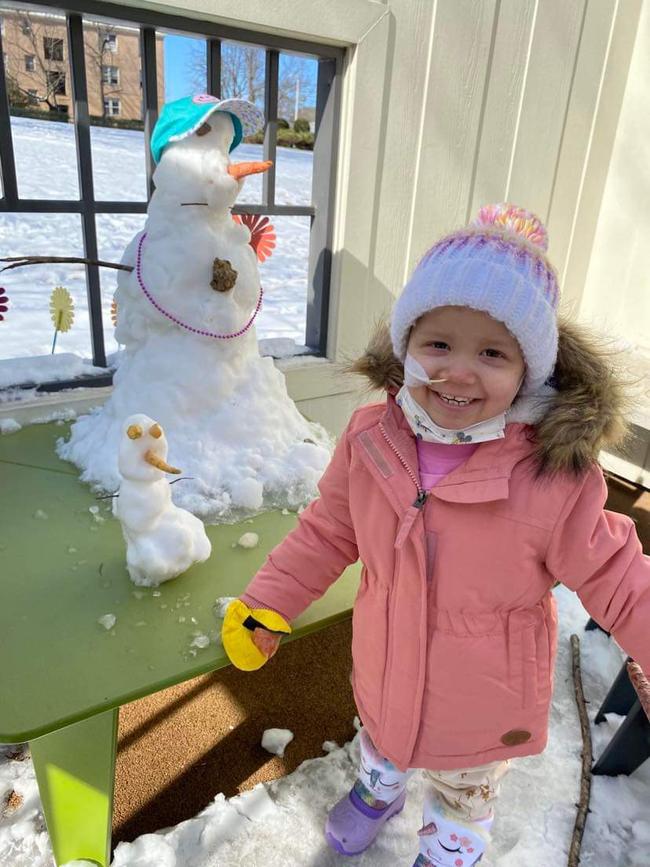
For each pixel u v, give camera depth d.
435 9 1.73
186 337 1.20
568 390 0.80
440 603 0.83
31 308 1.81
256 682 1.45
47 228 1.97
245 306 1.25
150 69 1.46
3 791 1.17
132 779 1.21
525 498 0.79
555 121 2.12
